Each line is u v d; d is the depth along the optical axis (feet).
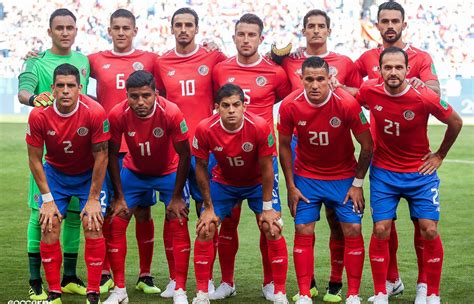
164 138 26.89
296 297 27.78
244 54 29.73
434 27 102.22
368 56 30.86
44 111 25.81
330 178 26.89
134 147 27.04
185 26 30.42
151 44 102.01
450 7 102.32
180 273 27.17
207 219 26.43
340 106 25.73
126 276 31.86
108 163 27.17
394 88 25.63
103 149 26.18
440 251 26.27
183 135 26.63
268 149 25.89
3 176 57.26
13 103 94.43
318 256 35.14
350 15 103.09
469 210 45.88
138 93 25.55
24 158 65.36
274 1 103.40
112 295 27.12
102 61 31.27
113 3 103.60
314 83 25.27
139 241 29.63
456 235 39.22
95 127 25.90
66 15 29.89
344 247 27.78
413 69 30.07
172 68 30.99
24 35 102.47
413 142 26.43
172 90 30.83
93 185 26.27
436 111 25.95
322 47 30.50
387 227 26.27
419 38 101.91
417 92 25.81
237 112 25.09
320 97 25.46
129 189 28.17
